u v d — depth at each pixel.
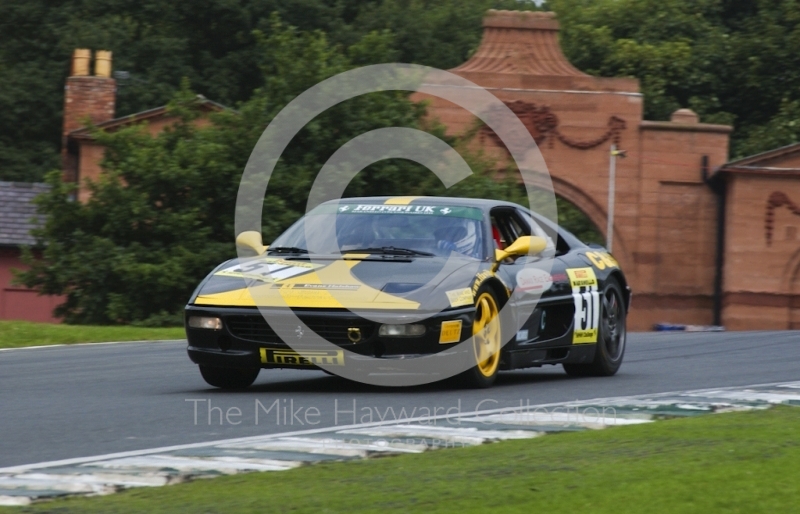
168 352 38.75
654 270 104.88
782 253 103.00
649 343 44.44
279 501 14.41
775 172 102.19
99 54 107.44
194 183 79.62
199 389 27.23
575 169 103.00
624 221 104.50
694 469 15.98
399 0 157.88
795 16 145.50
